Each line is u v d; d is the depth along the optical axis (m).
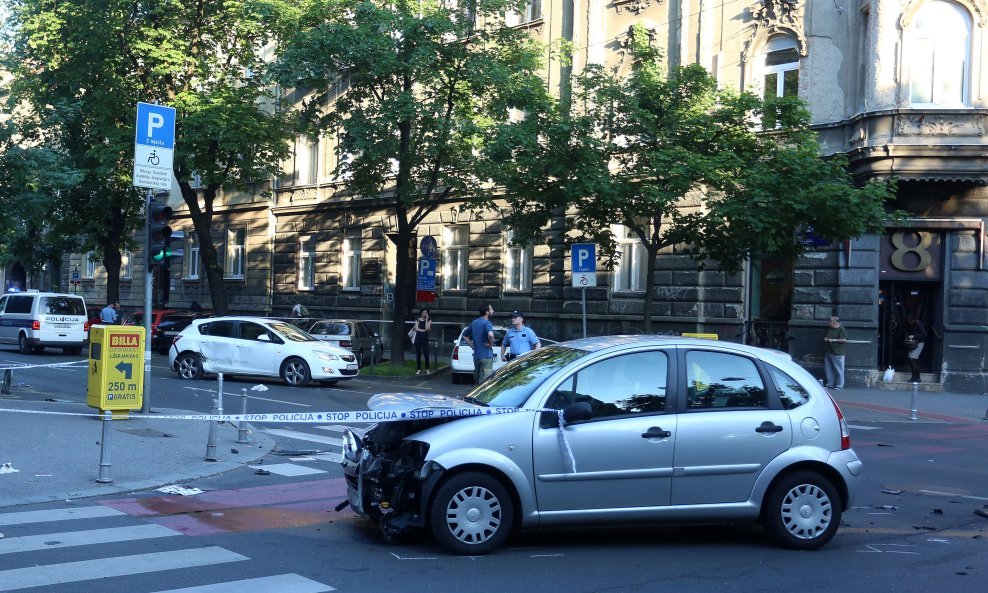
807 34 23.73
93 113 28.19
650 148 19.81
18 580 6.09
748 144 19.47
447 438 6.89
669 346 7.38
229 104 27.84
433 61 22.95
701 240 19.98
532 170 19.83
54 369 25.05
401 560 6.80
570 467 6.96
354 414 6.97
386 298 34.16
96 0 26.92
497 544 6.95
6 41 27.89
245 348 21.44
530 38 24.67
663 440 7.08
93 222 33.69
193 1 28.61
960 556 7.22
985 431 16.38
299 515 8.31
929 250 22.53
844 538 7.76
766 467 7.21
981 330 22.12
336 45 22.61
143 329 13.63
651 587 6.24
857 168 22.20
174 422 13.98
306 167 38.09
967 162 21.19
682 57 25.83
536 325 29.02
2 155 17.83
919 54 22.03
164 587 6.01
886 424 17.25
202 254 30.50
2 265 38.28
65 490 9.11
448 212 32.09
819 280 23.11
